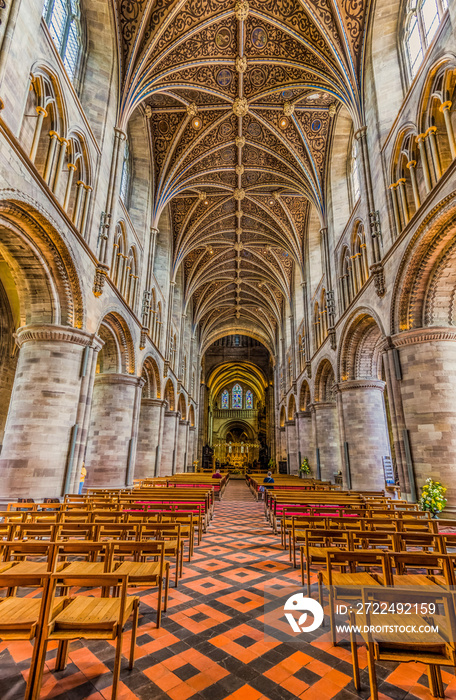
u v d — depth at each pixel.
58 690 3.32
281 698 3.28
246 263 35.06
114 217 13.78
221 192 25.12
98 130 13.02
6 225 8.66
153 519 7.25
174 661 3.82
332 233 19.53
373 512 8.00
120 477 15.35
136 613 3.77
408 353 11.16
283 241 28.12
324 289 20.70
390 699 3.27
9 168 7.34
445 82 9.48
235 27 15.48
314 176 20.69
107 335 15.80
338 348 17.86
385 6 13.55
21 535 5.73
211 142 20.72
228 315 46.81
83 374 11.04
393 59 13.73
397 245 11.59
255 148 21.48
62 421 10.41
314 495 11.36
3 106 6.68
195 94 18.12
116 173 14.02
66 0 11.80
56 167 9.96
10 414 10.34
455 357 10.65
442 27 9.53
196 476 22.69
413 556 3.73
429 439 10.37
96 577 3.27
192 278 33.28
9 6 7.23
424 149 10.45
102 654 3.96
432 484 9.63
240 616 4.88
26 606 3.59
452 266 10.39
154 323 21.45
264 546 8.80
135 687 3.39
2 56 7.02
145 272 19.05
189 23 14.78
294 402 31.27
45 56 9.06
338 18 13.95
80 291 10.94
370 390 16.55
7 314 16.92
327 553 3.98
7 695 3.22
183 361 32.88
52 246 9.88
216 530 10.97
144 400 22.08
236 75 17.38
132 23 13.91
